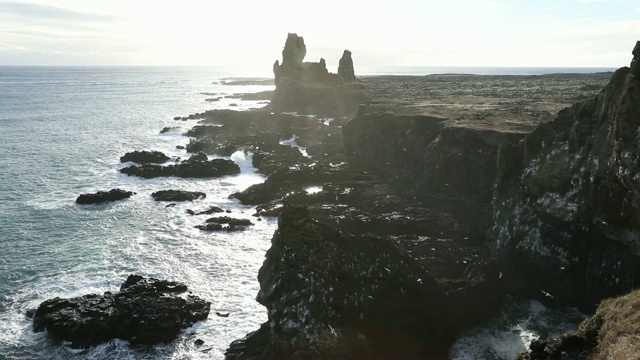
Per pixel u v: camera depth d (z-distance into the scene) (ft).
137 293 123.03
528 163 137.28
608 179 106.83
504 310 122.72
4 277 139.44
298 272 102.42
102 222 185.68
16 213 193.47
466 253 140.15
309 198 197.57
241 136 344.69
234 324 120.37
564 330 114.01
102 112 530.68
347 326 96.32
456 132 187.11
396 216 166.20
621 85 106.42
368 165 249.55
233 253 160.66
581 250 119.85
